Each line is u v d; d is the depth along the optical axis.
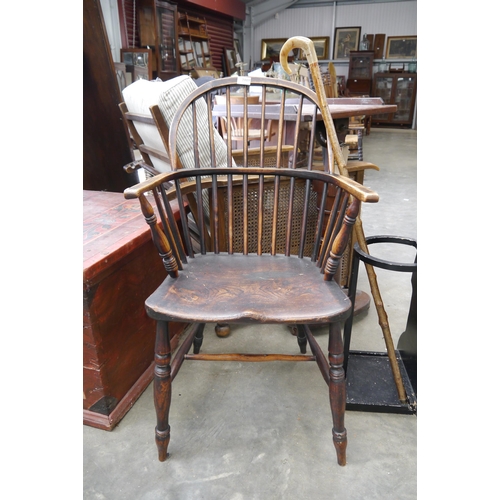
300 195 1.49
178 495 0.93
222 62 7.34
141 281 1.21
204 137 1.30
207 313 0.83
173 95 1.20
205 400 1.21
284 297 0.90
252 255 1.17
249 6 8.49
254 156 1.64
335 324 0.91
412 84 8.69
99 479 0.97
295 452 1.04
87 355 1.04
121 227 1.22
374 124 9.30
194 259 1.13
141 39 4.89
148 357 1.30
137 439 1.08
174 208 1.42
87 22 1.72
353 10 8.59
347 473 0.98
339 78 8.52
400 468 0.99
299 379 1.31
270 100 2.11
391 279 1.99
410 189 3.78
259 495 0.92
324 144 1.46
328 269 0.96
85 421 1.12
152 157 1.65
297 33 9.00
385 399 1.17
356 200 0.86
